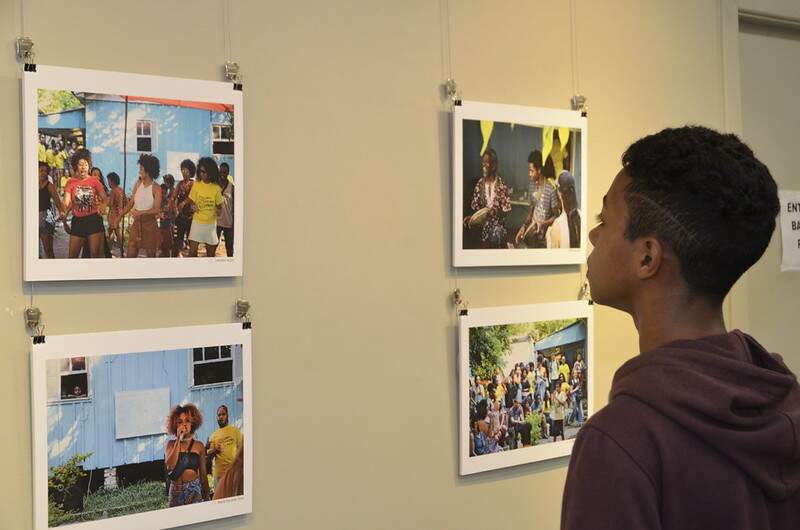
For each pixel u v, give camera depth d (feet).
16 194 3.70
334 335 4.58
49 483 3.71
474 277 5.16
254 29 4.32
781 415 2.46
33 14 3.72
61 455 3.75
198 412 4.11
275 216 4.39
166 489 4.01
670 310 2.67
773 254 6.94
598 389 5.79
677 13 6.17
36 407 3.68
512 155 5.23
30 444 3.72
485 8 5.21
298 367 4.46
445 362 5.03
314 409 4.51
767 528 2.46
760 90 6.89
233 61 4.25
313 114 4.51
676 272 2.64
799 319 7.13
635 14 5.95
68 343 3.77
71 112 3.78
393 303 4.81
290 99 4.44
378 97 4.75
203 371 4.13
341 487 4.60
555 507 5.55
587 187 5.70
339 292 4.60
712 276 2.59
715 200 2.50
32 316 3.69
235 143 4.21
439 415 4.99
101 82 3.85
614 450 2.43
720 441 2.39
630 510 2.35
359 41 4.68
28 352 3.72
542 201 5.37
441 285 5.01
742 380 2.49
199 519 4.10
